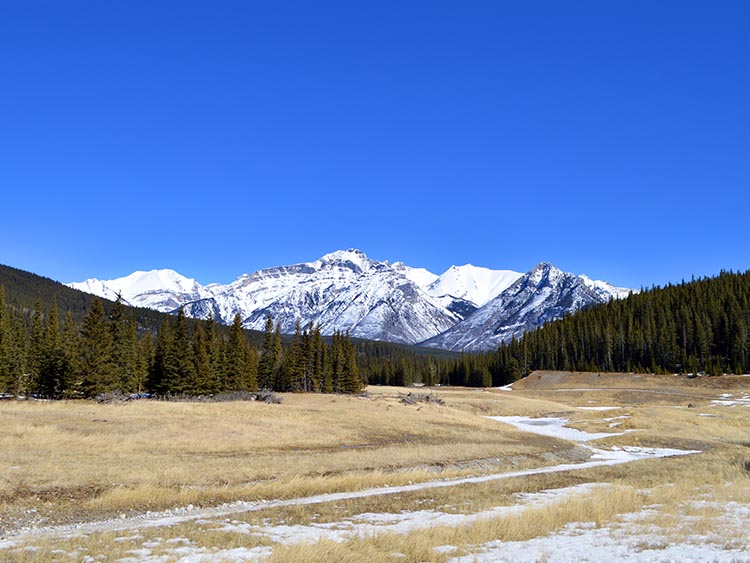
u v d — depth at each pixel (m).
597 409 100.44
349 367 116.81
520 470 37.53
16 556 14.82
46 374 77.88
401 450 40.41
